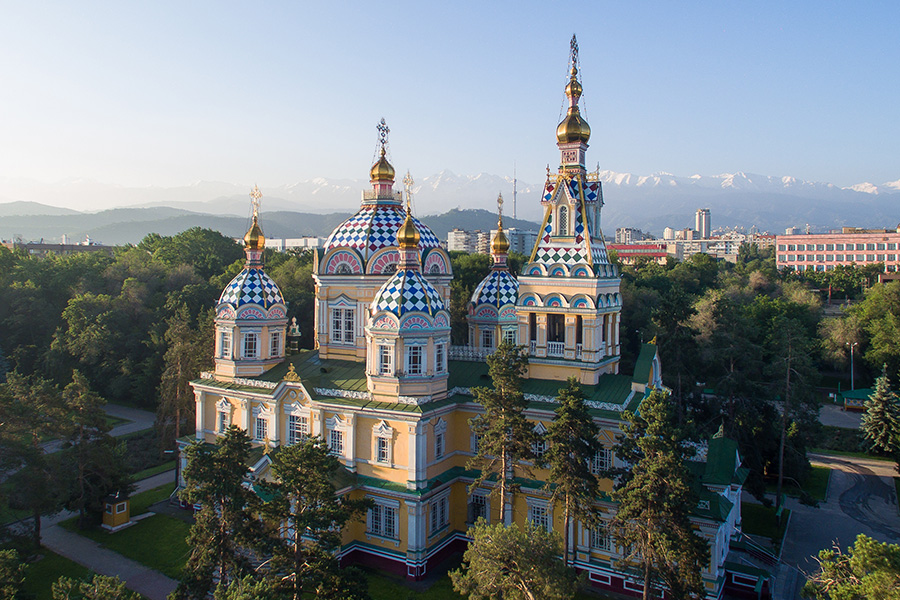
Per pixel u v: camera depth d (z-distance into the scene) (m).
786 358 62.00
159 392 86.69
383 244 58.75
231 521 34.66
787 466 63.09
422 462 47.62
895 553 27.17
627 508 36.25
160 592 45.22
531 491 47.97
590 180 52.84
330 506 35.53
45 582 46.50
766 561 50.84
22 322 107.69
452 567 48.81
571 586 32.06
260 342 60.00
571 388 39.41
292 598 35.72
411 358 50.19
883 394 74.38
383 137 62.91
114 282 120.06
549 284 51.34
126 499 56.69
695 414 68.88
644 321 112.44
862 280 177.50
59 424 53.50
